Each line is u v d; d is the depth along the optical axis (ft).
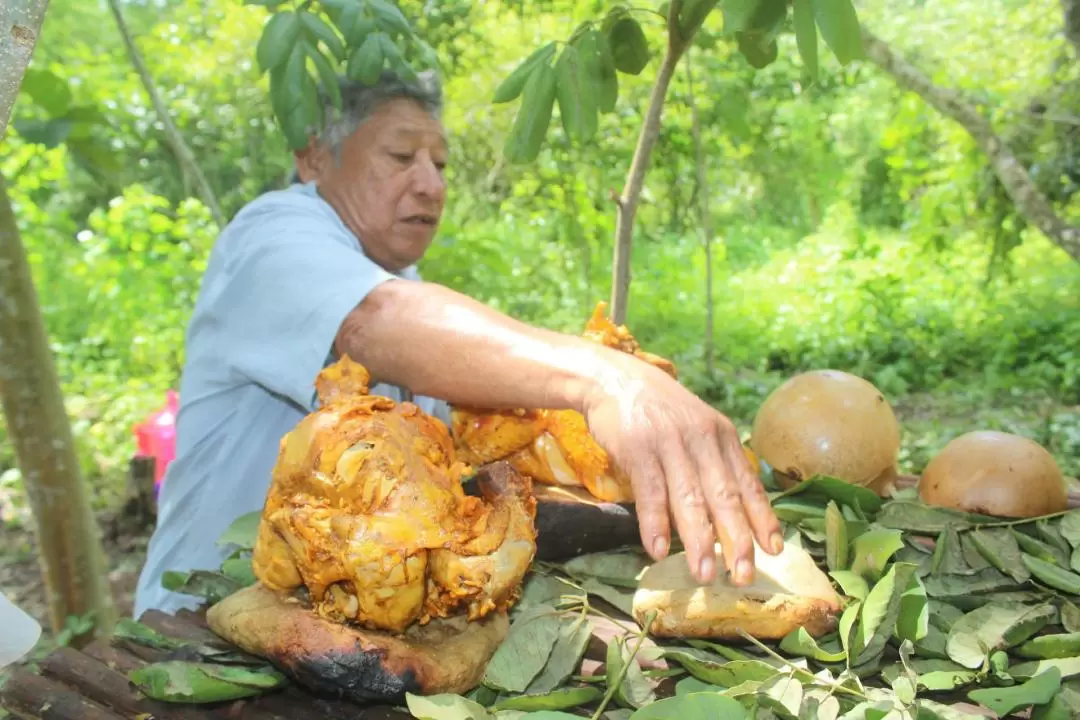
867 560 3.89
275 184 17.52
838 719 3.18
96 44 19.15
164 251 19.48
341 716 3.37
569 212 14.93
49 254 21.54
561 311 20.18
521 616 3.70
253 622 3.48
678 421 3.46
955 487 4.50
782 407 4.76
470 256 12.76
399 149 6.17
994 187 16.30
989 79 18.83
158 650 3.71
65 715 3.36
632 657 3.37
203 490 6.05
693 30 5.59
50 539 7.61
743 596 3.55
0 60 2.64
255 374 4.75
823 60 19.52
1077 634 3.51
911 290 24.06
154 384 19.22
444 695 3.22
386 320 4.33
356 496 3.40
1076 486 5.45
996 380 19.01
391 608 3.35
